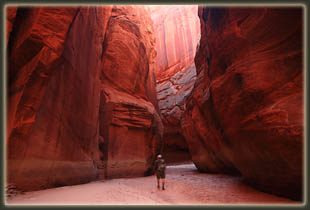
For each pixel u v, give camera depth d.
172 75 36.47
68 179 7.03
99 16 12.60
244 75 5.90
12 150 5.07
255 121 5.44
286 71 5.09
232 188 6.77
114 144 12.18
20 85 5.41
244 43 6.10
